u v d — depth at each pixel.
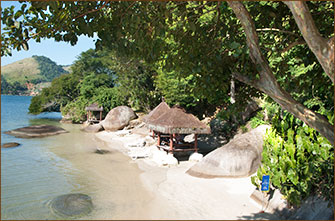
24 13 5.11
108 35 5.63
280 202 7.30
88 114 36.06
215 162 11.60
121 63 25.56
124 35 5.72
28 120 40.94
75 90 42.94
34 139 22.27
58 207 7.89
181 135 17.95
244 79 5.43
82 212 7.59
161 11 5.59
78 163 14.24
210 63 6.02
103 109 35.53
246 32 4.70
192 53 6.36
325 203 6.28
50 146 19.34
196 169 11.90
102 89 38.75
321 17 6.49
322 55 3.54
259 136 12.46
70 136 25.12
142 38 5.70
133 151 17.48
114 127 29.02
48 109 44.69
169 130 14.31
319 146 6.62
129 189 9.80
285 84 7.26
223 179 10.80
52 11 5.30
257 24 7.29
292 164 6.58
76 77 44.22
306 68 9.16
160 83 21.19
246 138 12.42
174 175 11.76
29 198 8.66
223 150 11.95
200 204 8.24
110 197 8.92
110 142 22.36
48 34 5.55
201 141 19.33
